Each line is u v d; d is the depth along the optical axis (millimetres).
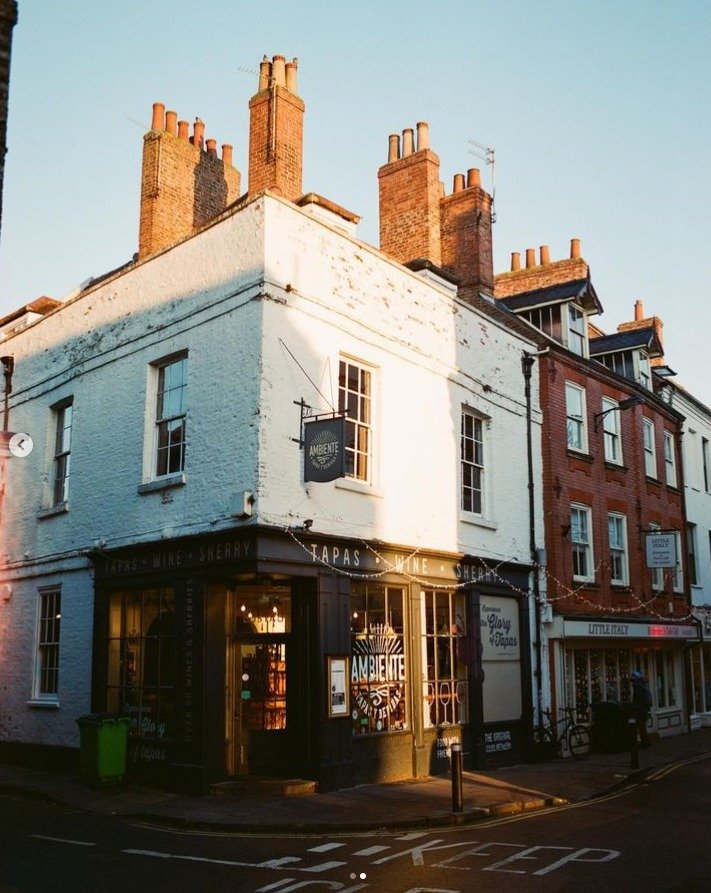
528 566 18438
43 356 17859
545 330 22969
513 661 17766
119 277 15906
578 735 19234
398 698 14562
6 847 9273
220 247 13773
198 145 20000
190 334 14016
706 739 23234
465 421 17484
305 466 12734
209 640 12781
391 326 15414
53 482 17172
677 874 7832
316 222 14008
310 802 11680
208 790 12336
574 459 20828
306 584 13141
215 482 12945
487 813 11281
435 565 15656
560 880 7648
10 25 9281
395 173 23109
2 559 18078
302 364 13336
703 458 31234
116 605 14859
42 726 15930
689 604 26578
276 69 17641
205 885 7613
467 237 22641
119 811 11453
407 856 8766
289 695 13031
